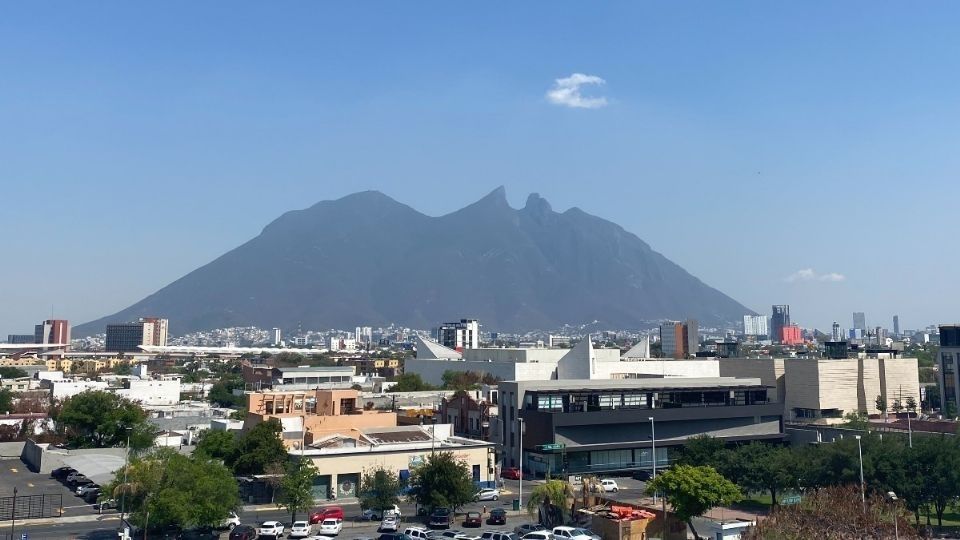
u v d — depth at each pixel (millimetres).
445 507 90938
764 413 154875
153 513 76438
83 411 141000
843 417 168250
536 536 79375
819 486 95750
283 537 84062
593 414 137625
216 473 82938
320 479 107750
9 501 102750
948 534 86688
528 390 141500
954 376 183500
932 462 91000
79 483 112125
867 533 64438
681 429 147000
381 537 80562
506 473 133000
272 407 128625
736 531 75688
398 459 113000
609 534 80438
